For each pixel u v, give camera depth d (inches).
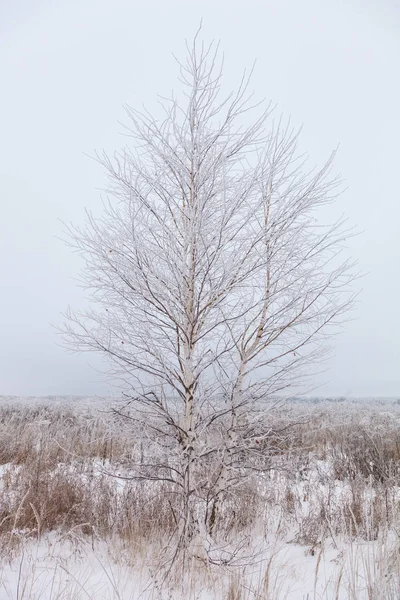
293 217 208.1
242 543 189.0
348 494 234.7
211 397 197.6
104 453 292.5
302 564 180.9
